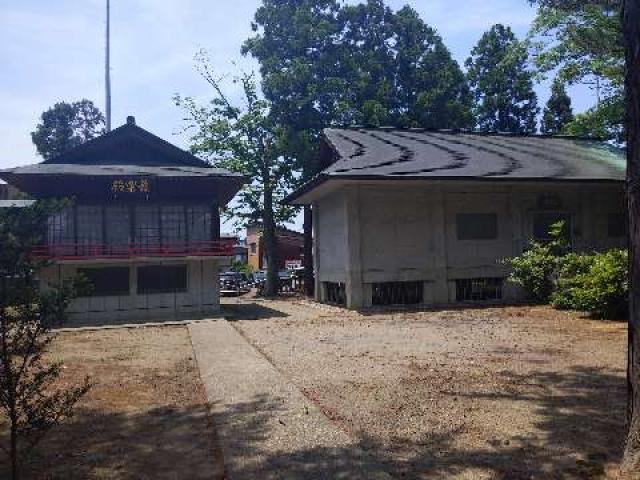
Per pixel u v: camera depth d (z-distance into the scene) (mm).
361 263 17906
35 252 5180
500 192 19156
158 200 18859
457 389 7070
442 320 14070
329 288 21547
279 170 32656
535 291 17344
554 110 41656
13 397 4480
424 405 6406
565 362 8500
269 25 34875
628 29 4258
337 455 4785
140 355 10742
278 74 32562
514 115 42938
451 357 9133
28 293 4344
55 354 10992
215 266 19156
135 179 17859
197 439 5605
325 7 36469
